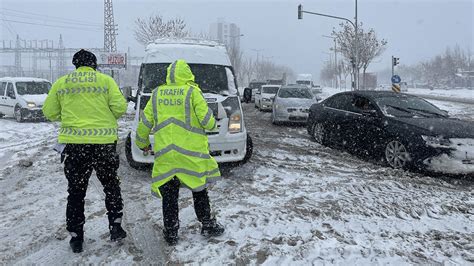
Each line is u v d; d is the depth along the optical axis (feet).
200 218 13.70
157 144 12.73
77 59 12.89
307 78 134.21
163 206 13.23
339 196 18.72
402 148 24.38
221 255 12.60
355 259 12.42
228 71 25.39
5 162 26.78
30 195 19.20
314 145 33.47
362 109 28.99
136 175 22.36
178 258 12.42
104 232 14.57
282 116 47.24
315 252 12.78
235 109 22.36
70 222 12.78
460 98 131.54
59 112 13.15
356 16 100.63
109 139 12.75
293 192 19.31
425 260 12.52
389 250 13.10
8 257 12.77
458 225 15.66
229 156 21.79
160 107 12.80
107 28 145.69
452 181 22.40
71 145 12.39
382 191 19.66
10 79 55.88
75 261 12.42
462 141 22.40
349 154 29.50
